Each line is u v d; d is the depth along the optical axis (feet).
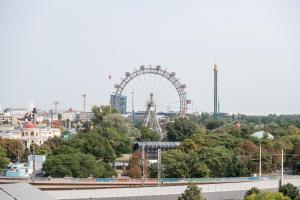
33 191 529.45
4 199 479.41
